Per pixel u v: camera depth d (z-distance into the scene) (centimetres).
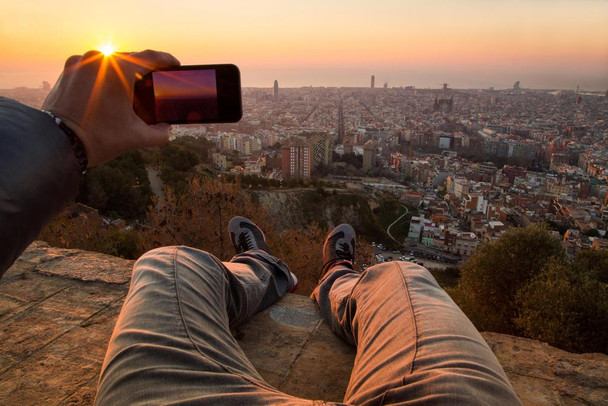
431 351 49
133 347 49
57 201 26
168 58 39
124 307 59
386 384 47
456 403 40
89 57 30
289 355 91
